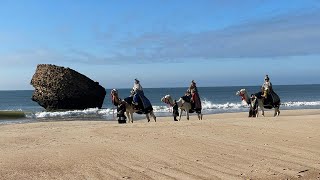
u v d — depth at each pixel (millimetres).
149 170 10086
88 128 19062
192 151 12258
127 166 10469
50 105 59375
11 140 15281
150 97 105250
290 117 22359
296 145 13141
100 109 54438
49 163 10766
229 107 52250
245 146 12992
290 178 9461
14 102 95625
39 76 59719
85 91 58906
